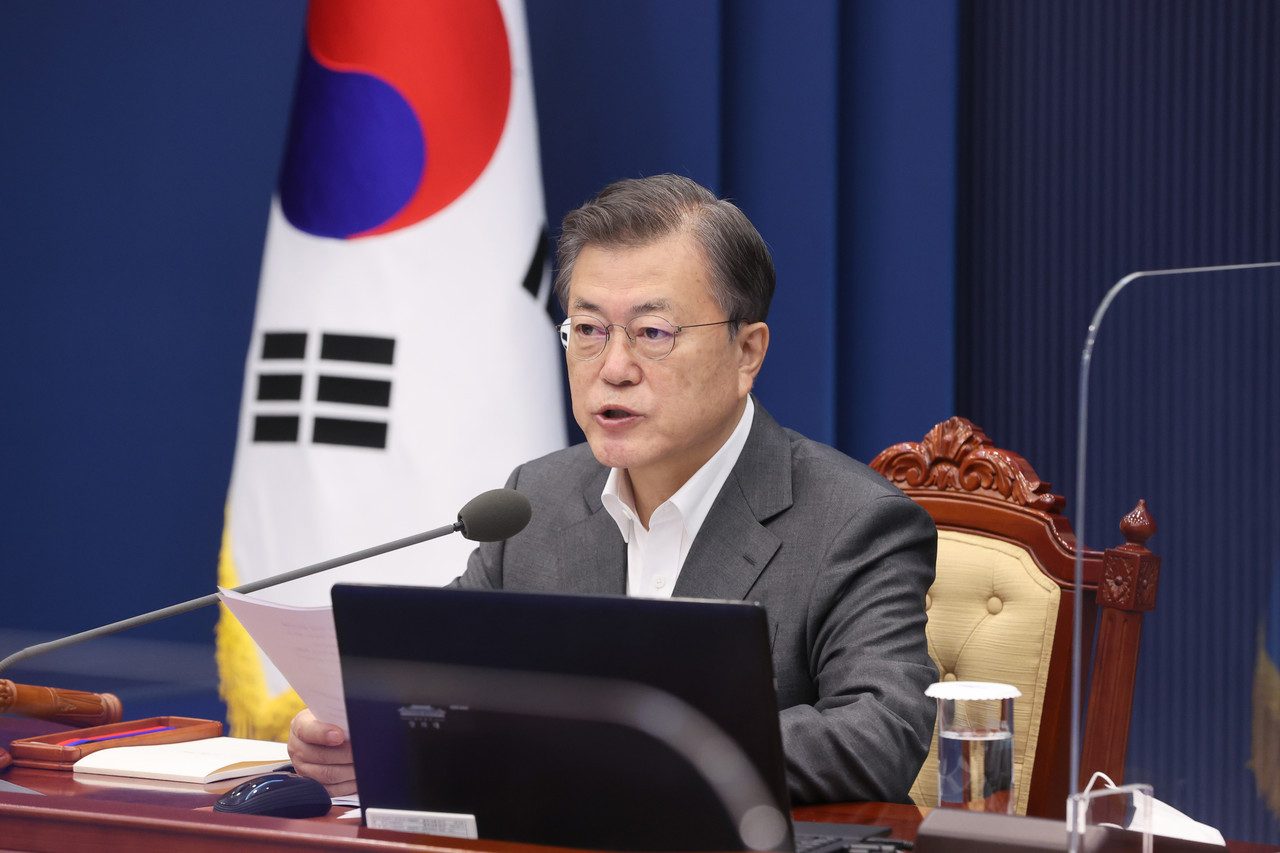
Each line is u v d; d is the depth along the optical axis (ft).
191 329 35.01
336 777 12.86
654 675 9.00
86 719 15.78
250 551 26.91
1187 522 7.59
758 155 29.71
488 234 26.89
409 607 9.68
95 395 35.73
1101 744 7.98
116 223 35.60
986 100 29.71
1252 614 7.47
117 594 35.45
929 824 9.46
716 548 16.05
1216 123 28.09
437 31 27.02
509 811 9.60
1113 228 28.81
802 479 16.37
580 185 30.96
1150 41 28.48
